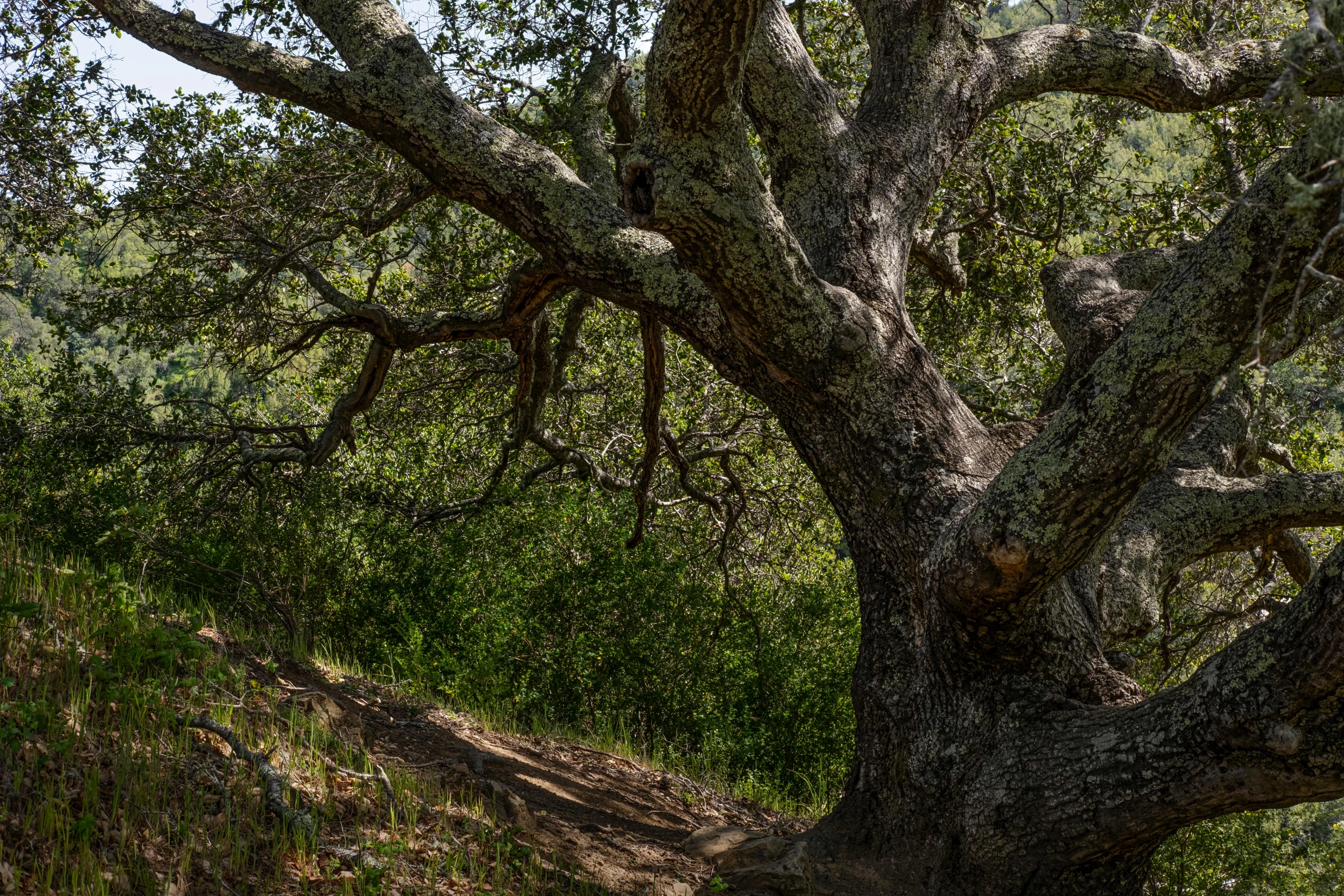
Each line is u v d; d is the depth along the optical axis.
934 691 4.77
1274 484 5.88
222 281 9.68
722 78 3.95
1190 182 9.83
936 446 4.91
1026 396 10.71
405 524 9.59
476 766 5.56
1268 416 8.57
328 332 11.30
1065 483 3.84
